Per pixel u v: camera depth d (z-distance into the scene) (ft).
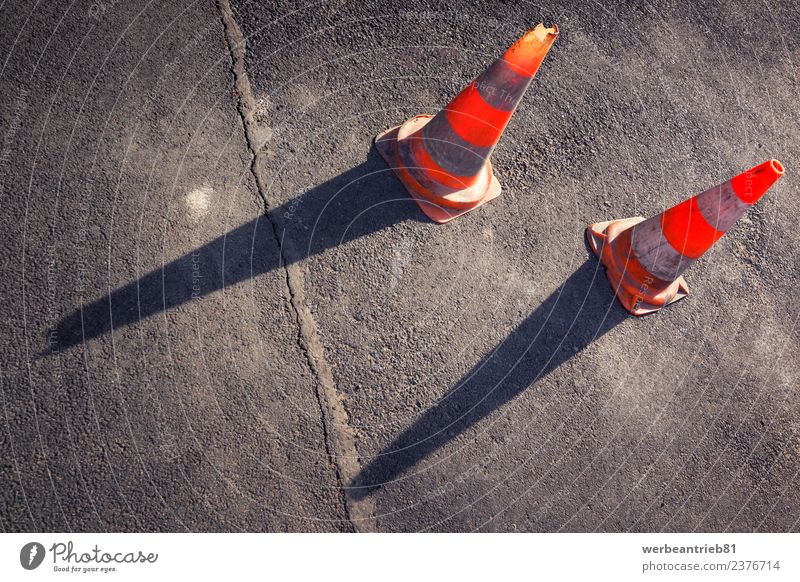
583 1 16.21
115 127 12.94
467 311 12.98
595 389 12.98
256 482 11.32
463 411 12.35
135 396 11.38
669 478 12.74
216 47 13.93
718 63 16.44
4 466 10.68
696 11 16.88
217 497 11.14
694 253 12.63
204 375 11.69
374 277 12.83
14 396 11.02
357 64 14.43
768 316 14.26
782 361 13.99
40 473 10.75
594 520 12.19
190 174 12.88
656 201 14.65
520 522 11.91
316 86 14.05
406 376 12.36
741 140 15.71
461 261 13.28
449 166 12.84
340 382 12.11
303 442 11.68
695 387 13.42
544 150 14.44
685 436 13.06
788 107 16.42
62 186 12.37
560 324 13.25
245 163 13.16
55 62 13.16
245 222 12.74
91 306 11.73
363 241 13.01
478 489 11.96
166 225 12.47
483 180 13.70
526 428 12.49
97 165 12.62
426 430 12.12
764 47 16.93
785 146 15.93
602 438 12.71
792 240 14.99
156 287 12.04
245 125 13.43
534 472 12.26
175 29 13.85
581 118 14.94
